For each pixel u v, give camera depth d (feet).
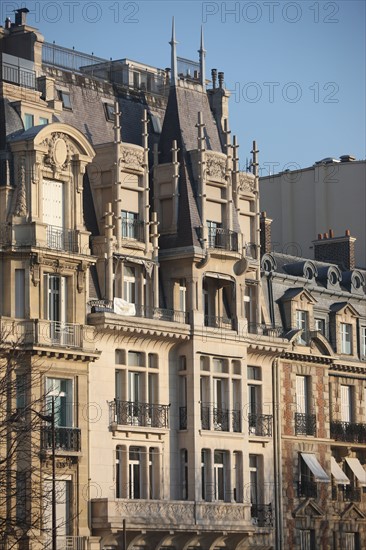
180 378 457.68
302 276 519.19
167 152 471.21
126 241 447.83
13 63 440.04
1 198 422.82
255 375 483.92
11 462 401.29
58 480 412.77
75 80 463.01
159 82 496.23
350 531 513.04
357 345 531.91
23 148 424.05
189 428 453.17
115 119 450.30
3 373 408.67
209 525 446.60
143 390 447.01
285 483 487.20
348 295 531.50
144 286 452.76
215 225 470.39
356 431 521.65
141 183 456.04
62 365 422.41
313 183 602.85
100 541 423.23
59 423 422.00
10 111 432.66
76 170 434.71
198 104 483.92
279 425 487.61
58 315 425.69
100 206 448.65
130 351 445.78
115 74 487.20
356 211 594.24
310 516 495.00
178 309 460.14
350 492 514.27
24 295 418.10
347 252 554.05
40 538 402.93
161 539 436.76
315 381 506.89
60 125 430.20
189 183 465.47
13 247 417.08
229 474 462.19
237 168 479.82
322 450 504.02
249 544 467.93
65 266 426.10
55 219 430.20
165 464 449.06
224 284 472.85
